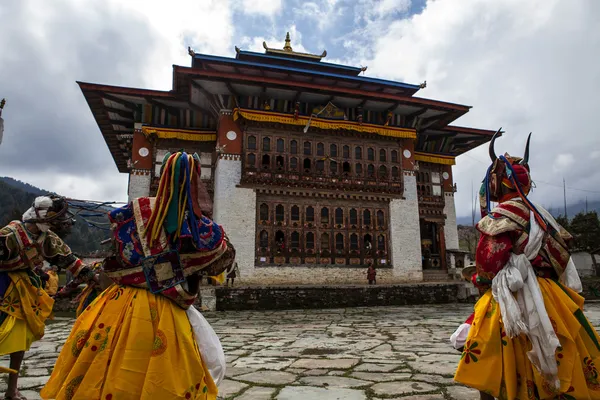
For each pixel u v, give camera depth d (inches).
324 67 1163.9
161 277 89.6
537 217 103.5
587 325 98.7
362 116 1000.9
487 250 101.6
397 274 933.2
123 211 94.0
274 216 880.9
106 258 94.4
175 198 92.0
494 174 114.7
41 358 248.8
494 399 110.4
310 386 177.0
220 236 96.9
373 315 568.7
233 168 874.8
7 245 140.5
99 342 84.8
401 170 983.6
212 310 647.8
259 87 873.5
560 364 92.9
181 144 949.8
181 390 82.7
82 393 80.2
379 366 218.4
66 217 149.3
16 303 146.4
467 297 815.1
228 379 192.1
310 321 494.3
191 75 809.5
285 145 911.7
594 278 1123.9
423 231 1142.3
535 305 95.5
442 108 993.5
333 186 921.5
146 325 85.5
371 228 941.2
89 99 924.0
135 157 932.0
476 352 100.5
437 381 181.3
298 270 866.8
